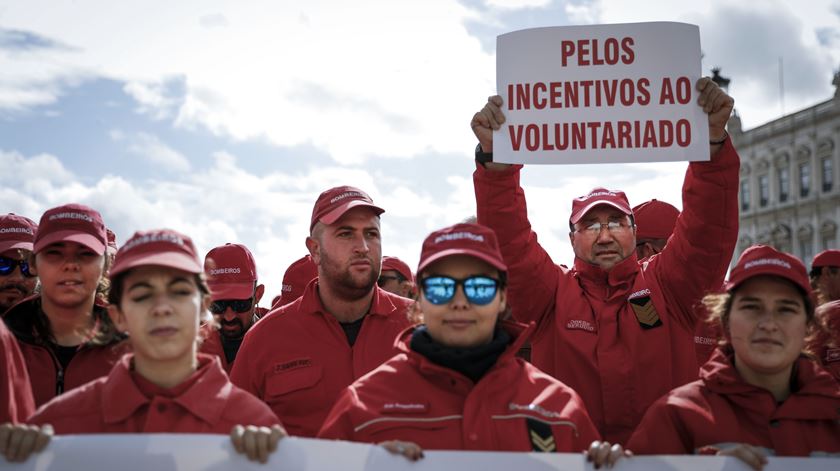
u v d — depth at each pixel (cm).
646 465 309
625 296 452
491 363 335
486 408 326
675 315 446
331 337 442
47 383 378
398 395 332
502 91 414
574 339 443
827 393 337
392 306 457
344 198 448
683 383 441
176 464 287
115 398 300
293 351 439
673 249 444
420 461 303
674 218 552
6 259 455
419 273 342
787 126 5869
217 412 303
